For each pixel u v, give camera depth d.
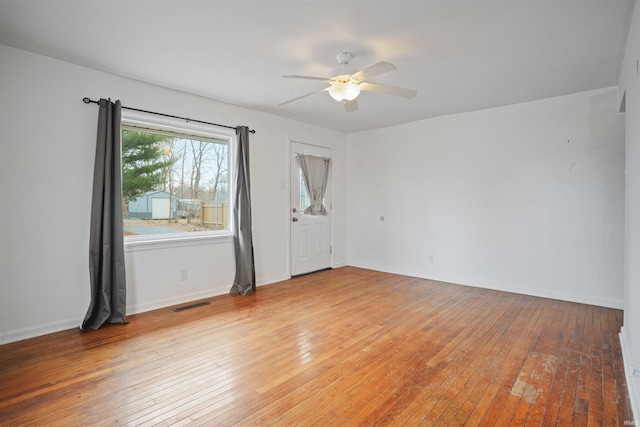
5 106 2.56
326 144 5.38
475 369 2.25
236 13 2.09
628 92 2.33
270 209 4.55
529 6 2.00
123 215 3.31
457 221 4.53
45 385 2.03
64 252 2.87
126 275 3.25
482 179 4.30
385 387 2.04
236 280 4.09
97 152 2.94
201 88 3.48
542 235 3.88
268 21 2.19
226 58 2.76
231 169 4.13
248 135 4.15
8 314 2.61
